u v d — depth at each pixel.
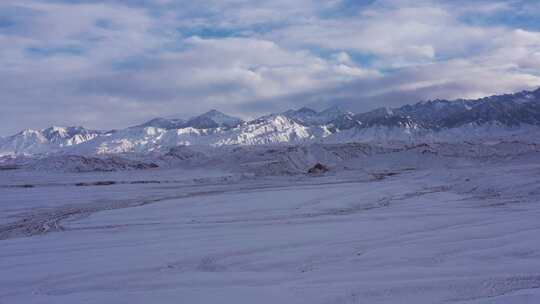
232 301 16.25
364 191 54.88
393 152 110.94
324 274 19.03
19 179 95.00
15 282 20.14
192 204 47.56
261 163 110.25
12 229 38.59
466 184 54.25
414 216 34.12
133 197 60.12
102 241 28.91
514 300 14.80
